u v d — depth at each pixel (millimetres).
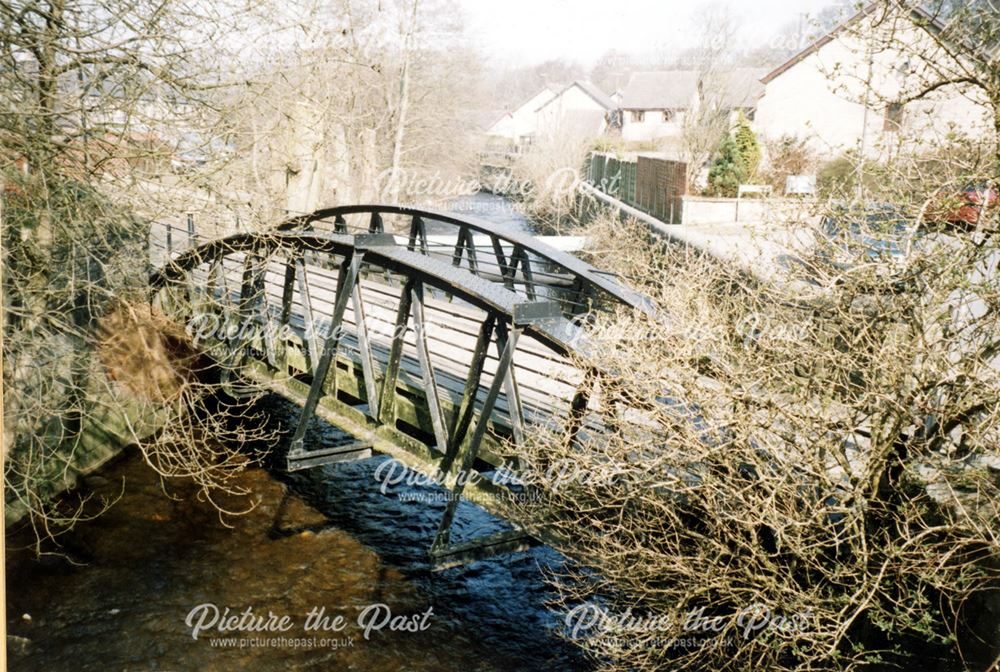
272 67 8914
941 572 4906
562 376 6230
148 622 7129
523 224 31234
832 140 28938
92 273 9859
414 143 29219
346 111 20844
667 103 52969
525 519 6305
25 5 7285
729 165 22531
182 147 7988
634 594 5523
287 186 13000
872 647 5223
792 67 28828
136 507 9164
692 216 19625
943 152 5141
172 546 8398
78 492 9391
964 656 4953
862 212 4977
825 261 5297
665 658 5613
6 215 7625
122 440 10398
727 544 5250
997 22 4863
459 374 8336
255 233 8461
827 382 5035
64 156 7504
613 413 5430
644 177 25672
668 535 5336
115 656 6680
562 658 6488
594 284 7656
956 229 4754
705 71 26969
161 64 7734
